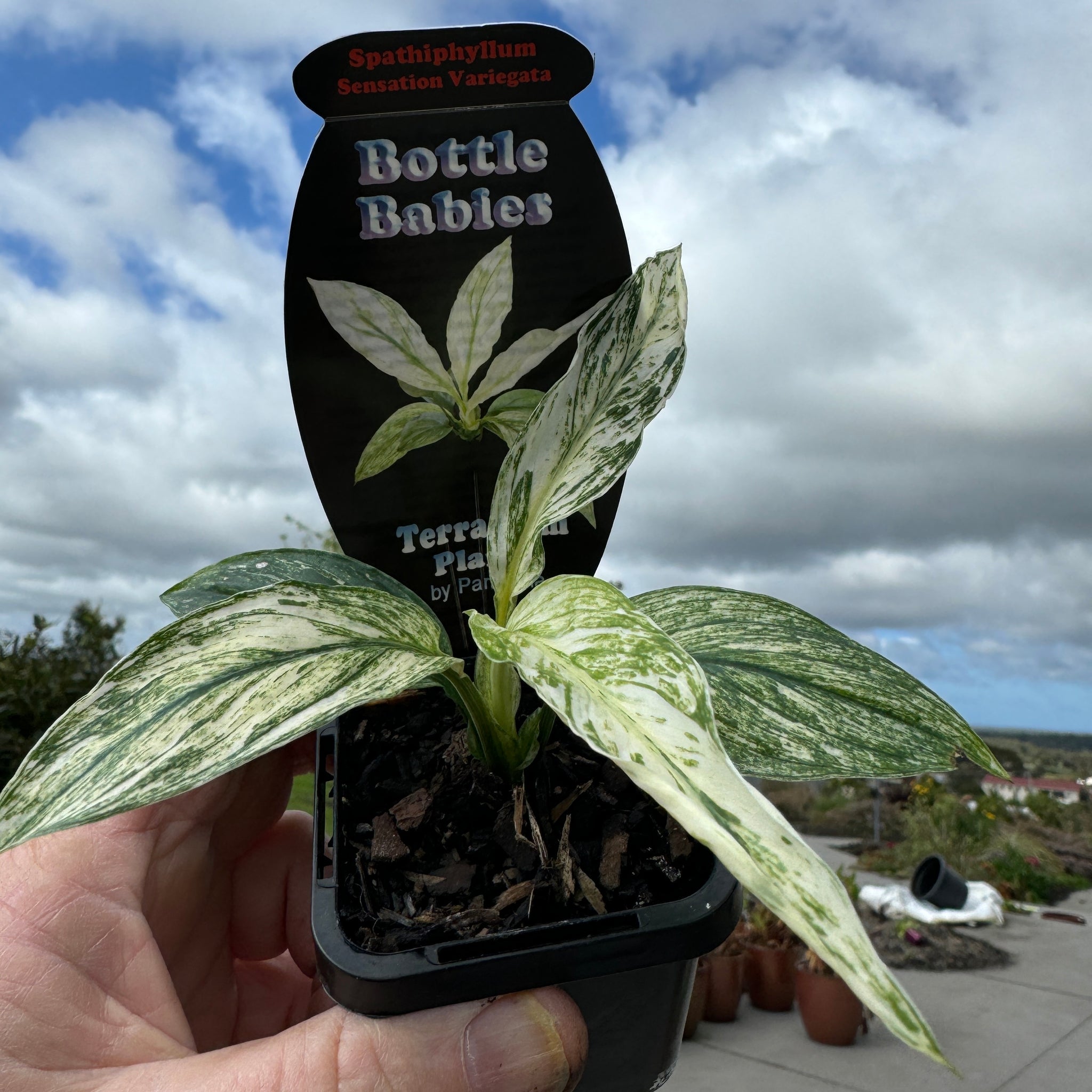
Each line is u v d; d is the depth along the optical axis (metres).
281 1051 0.17
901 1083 0.76
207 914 0.26
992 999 0.94
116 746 0.15
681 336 0.19
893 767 0.17
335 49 0.19
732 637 0.20
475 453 0.22
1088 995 0.95
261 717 0.15
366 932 0.17
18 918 0.19
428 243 0.20
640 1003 0.18
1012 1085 0.75
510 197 0.20
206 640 0.16
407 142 0.20
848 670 0.19
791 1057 0.81
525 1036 0.17
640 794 0.20
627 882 0.18
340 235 0.20
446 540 0.22
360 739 0.22
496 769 0.20
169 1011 0.20
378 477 0.21
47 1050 0.18
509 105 0.20
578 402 0.19
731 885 0.17
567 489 0.19
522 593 0.21
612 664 0.15
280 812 0.28
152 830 0.22
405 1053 0.17
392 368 0.21
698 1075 0.77
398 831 0.20
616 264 0.21
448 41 0.19
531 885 0.18
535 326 0.21
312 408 0.21
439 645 0.18
